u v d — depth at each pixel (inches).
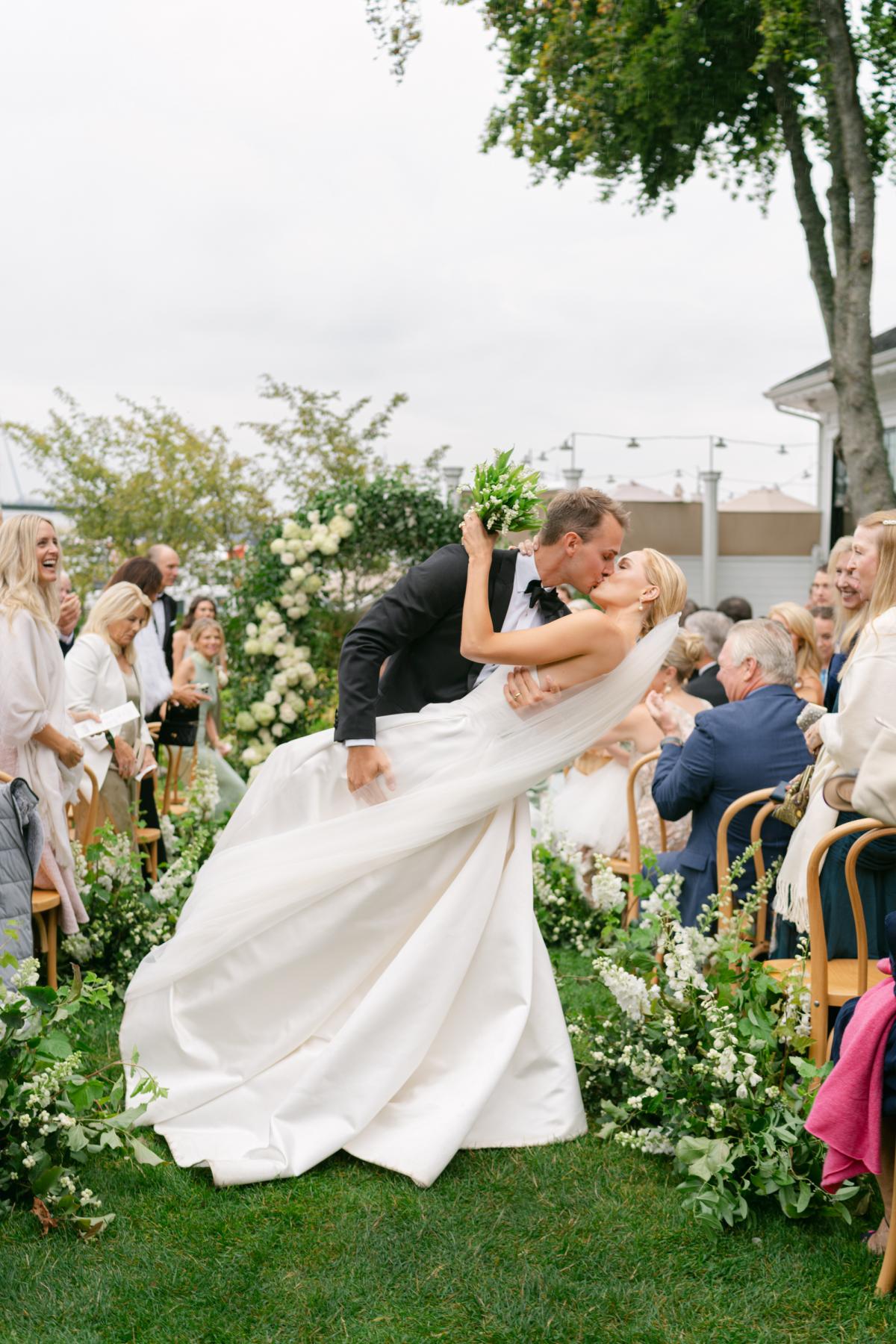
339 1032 127.3
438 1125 122.8
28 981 124.9
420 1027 127.1
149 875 221.0
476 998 131.4
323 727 308.8
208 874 139.2
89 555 814.5
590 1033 142.2
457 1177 121.4
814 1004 121.5
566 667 131.4
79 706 201.2
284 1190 118.1
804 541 848.3
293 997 134.0
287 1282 102.2
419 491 317.1
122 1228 110.7
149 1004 137.8
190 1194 117.6
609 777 212.7
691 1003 127.0
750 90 509.4
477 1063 128.5
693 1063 123.6
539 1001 132.8
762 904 141.3
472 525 129.2
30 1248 106.8
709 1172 112.3
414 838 131.1
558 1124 129.8
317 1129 123.9
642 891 144.5
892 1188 103.4
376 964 134.1
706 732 156.4
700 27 486.3
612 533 130.6
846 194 439.2
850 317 433.1
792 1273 103.9
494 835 133.9
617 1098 136.9
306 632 318.0
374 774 133.1
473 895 130.9
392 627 133.6
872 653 115.7
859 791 112.8
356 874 132.4
